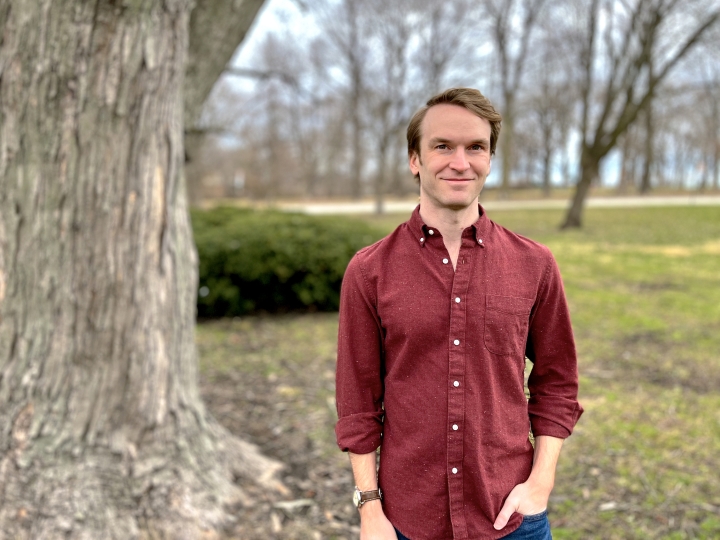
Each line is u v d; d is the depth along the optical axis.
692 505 2.94
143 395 2.50
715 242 13.69
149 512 2.45
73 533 2.27
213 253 6.66
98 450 2.43
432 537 1.42
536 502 1.45
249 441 3.55
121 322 2.41
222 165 39.84
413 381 1.41
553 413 1.51
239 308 6.95
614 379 4.81
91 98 2.22
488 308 1.38
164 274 2.54
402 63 25.47
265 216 8.34
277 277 6.93
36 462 2.32
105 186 2.30
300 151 42.47
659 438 3.69
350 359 1.48
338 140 38.50
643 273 9.76
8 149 2.20
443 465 1.40
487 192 44.06
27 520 2.25
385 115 25.55
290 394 4.42
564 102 37.47
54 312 2.33
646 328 6.36
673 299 7.79
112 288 2.38
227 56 3.20
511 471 1.45
